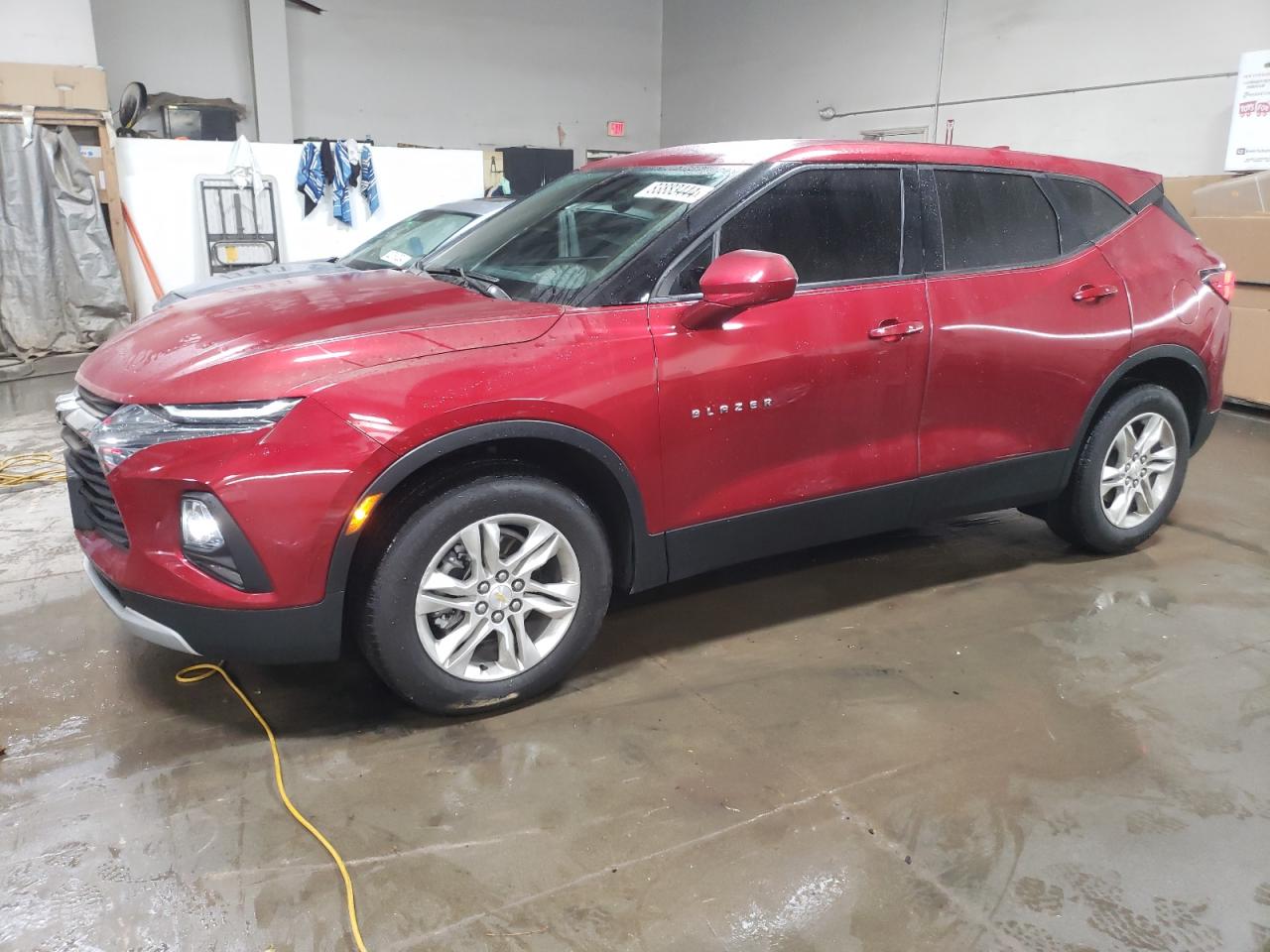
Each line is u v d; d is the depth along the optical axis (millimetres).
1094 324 3330
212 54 11734
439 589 2371
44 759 2357
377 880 1950
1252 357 6328
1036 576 3611
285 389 2150
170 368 2285
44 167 8180
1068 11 9078
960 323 3027
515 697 2574
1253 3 7605
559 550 2543
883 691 2742
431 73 13258
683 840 2086
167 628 2248
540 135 14320
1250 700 2717
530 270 2820
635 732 2510
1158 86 8406
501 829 2111
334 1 12383
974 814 2189
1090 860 2045
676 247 2633
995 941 1817
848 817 2170
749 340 2662
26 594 3379
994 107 10008
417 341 2305
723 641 3059
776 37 12820
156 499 2162
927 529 4156
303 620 2221
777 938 1815
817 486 2885
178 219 9102
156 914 1849
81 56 8914
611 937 1810
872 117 11594
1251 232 6266
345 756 2383
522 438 2363
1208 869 2025
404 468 2213
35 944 1770
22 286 8258
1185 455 3812
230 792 2229
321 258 9648
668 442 2582
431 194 10328
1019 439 3289
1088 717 2619
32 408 6539
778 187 2795
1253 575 3627
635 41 14750
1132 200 3586
